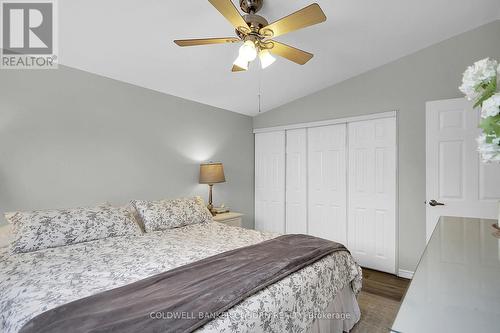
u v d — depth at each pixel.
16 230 1.91
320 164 3.65
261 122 4.27
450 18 2.37
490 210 2.45
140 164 2.98
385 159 3.10
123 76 2.77
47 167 2.36
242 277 1.36
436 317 0.62
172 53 2.43
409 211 2.93
